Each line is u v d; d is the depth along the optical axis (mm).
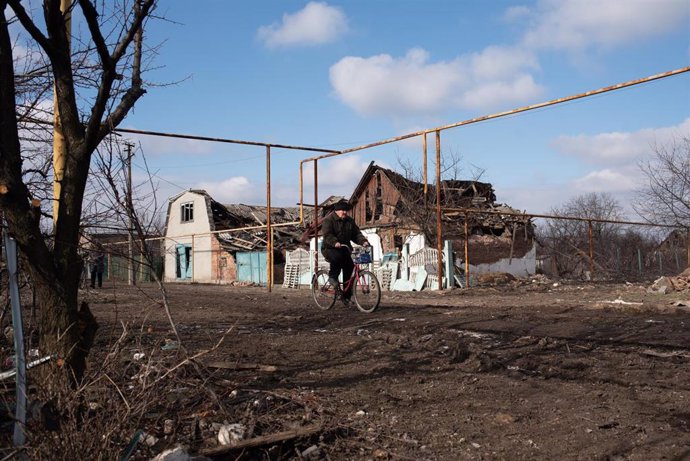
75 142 3322
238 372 4895
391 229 25609
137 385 3014
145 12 3334
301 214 17031
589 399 3959
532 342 6125
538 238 30953
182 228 39344
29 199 3379
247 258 33469
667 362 4988
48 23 3264
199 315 9617
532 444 3137
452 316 8695
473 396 4125
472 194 28672
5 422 2838
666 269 30266
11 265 2656
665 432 3227
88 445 2535
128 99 3770
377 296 9703
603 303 10531
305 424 3424
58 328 3100
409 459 2973
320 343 6387
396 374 4836
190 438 3105
